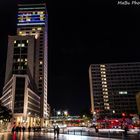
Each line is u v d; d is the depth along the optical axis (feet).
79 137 134.10
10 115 359.66
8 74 570.05
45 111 652.07
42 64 646.74
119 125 343.05
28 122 434.71
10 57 584.81
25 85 422.00
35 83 620.08
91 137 132.26
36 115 529.45
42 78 636.07
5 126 290.56
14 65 576.61
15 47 593.42
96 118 518.78
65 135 163.94
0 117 344.90
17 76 423.64
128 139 104.06
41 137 135.44
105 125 334.65
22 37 600.80
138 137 111.24
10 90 442.50
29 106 443.73
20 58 583.17
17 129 234.99
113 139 109.40
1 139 113.91
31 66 578.25
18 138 123.65
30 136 148.66
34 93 513.04
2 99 573.33
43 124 599.98
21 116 404.36
